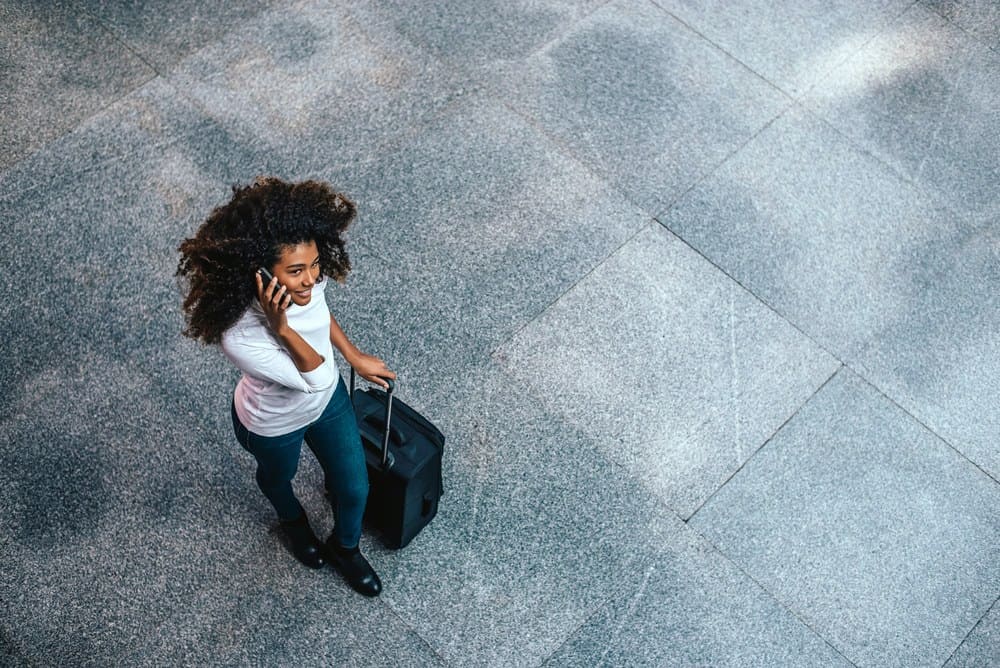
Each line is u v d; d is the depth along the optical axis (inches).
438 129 207.3
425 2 226.4
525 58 220.1
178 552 156.2
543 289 187.9
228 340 108.7
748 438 174.7
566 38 224.5
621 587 158.1
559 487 166.7
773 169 209.3
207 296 104.6
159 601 151.6
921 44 233.3
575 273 190.7
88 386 170.2
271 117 205.6
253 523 159.9
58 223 187.8
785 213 203.2
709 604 157.6
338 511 140.5
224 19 219.5
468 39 221.8
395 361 177.0
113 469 162.7
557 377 178.2
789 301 191.5
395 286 185.3
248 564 156.0
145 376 172.1
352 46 217.8
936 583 162.9
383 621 152.5
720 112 216.7
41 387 169.6
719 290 191.5
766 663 153.3
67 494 159.9
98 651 146.7
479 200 198.1
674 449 172.4
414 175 199.9
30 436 164.7
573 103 214.2
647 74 220.7
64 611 149.6
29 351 173.2
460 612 154.0
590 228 196.9
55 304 178.4
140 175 195.3
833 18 235.6
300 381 113.0
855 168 211.2
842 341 187.5
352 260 187.2
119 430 166.6
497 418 172.9
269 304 104.2
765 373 182.2
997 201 209.8
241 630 150.2
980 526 169.3
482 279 187.9
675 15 231.8
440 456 145.3
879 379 183.6
